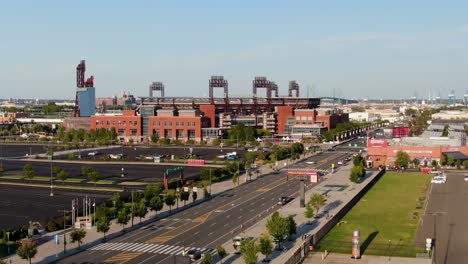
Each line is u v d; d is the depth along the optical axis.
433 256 122.12
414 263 117.75
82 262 118.25
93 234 144.00
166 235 142.12
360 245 132.25
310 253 125.75
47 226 148.00
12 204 182.25
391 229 150.00
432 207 181.00
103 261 118.62
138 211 155.00
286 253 125.12
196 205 183.25
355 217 165.50
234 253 124.12
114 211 164.00
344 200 186.75
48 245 133.25
